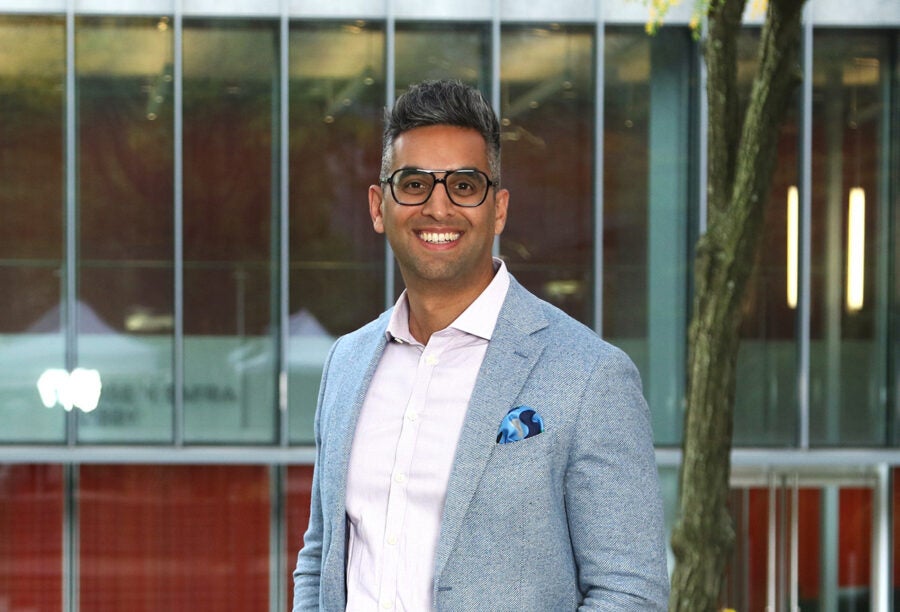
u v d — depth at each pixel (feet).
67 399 36.22
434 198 6.84
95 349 36.22
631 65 36.11
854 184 36.76
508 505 6.59
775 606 38.63
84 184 35.86
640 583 6.51
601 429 6.62
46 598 37.09
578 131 36.14
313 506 8.05
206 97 35.76
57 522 37.11
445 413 6.94
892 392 37.22
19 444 36.27
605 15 35.88
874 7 36.24
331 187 36.06
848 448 37.32
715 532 18.93
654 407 36.78
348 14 35.73
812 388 37.19
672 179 36.32
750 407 37.24
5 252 35.81
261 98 35.86
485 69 35.94
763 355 37.11
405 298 7.43
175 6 35.55
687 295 36.50
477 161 6.91
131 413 36.42
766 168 18.72
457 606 6.57
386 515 6.97
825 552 38.63
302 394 36.55
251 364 36.42
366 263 36.24
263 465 37.32
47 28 35.50
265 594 37.42
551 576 6.61
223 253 36.11
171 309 36.29
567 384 6.69
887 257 36.88
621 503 6.58
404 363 7.32
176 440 36.52
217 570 37.45
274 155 35.96
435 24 35.81
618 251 36.37
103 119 35.76
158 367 36.37
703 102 36.14
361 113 35.91
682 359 36.68
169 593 37.37
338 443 7.30
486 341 7.04
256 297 36.27
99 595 37.24
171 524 37.29
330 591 7.21
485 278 7.18
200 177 35.91
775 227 36.88
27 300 35.99
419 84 7.07
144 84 35.73
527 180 36.19
